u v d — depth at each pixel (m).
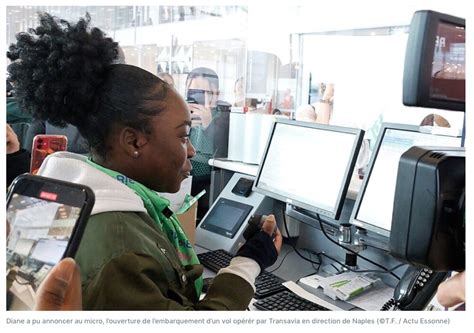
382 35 1.69
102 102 0.69
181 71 1.89
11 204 0.57
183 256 0.81
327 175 1.22
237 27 1.91
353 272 1.20
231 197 1.51
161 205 0.77
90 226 0.60
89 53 0.69
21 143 1.28
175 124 0.71
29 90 0.71
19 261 0.54
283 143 1.37
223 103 1.84
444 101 0.56
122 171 0.73
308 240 1.42
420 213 0.57
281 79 1.97
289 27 1.91
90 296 0.56
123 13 1.76
